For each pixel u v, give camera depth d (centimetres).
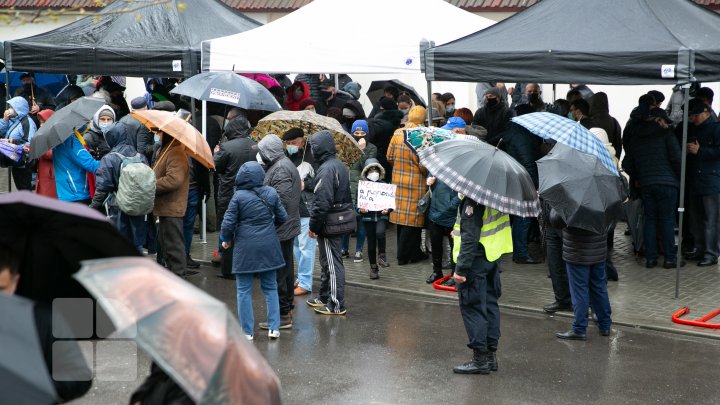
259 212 782
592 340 819
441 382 705
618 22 940
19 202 348
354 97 1477
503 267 1099
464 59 959
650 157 1066
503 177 674
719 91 1474
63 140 949
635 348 795
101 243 364
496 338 730
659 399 670
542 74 921
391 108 1224
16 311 296
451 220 980
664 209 1067
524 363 754
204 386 304
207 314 327
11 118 1202
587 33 934
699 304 923
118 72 1113
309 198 959
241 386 317
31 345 288
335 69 1062
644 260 1126
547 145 1093
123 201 888
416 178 1043
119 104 1318
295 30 1098
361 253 1123
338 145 1015
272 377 338
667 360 762
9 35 1930
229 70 1091
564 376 720
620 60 889
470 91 1656
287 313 848
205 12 1238
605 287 823
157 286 330
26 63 1137
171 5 1186
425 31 1109
